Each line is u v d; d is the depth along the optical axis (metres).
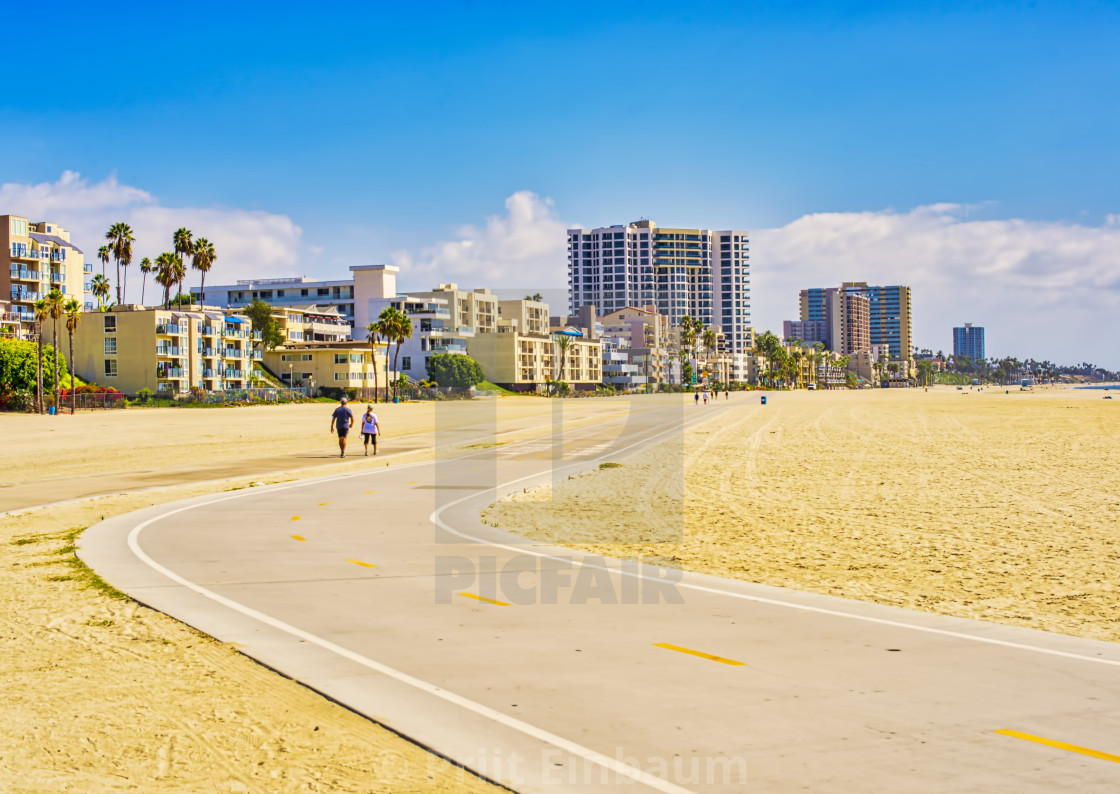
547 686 6.92
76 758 5.59
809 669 7.35
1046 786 5.11
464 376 113.81
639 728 6.03
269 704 6.55
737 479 25.61
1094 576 11.88
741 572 12.05
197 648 8.02
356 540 14.37
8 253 98.62
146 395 95.06
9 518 17.17
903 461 31.41
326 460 31.97
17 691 6.87
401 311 119.81
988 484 23.91
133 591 10.46
